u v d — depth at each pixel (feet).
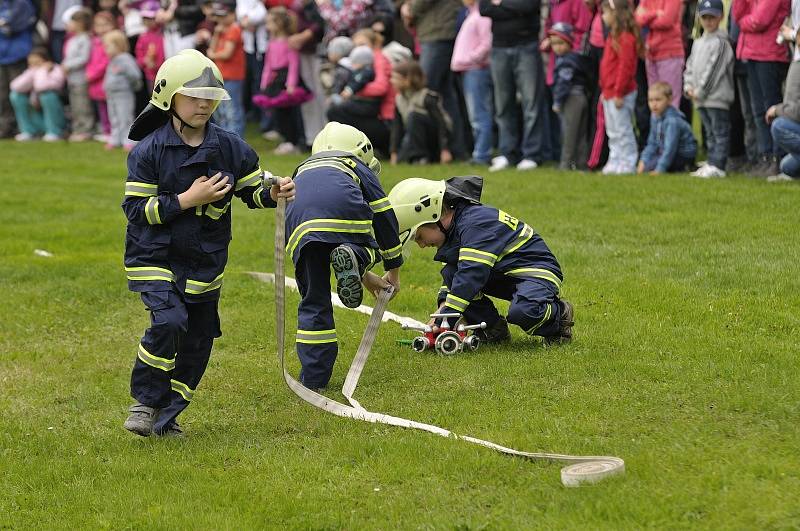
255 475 30.78
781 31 66.18
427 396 36.17
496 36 78.02
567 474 27.86
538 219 61.46
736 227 55.72
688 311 43.21
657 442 30.42
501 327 41.81
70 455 33.78
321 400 35.35
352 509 28.22
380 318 38.81
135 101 109.81
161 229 32.60
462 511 27.45
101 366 42.78
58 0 114.73
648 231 56.90
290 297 50.39
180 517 28.35
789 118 63.52
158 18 102.63
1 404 38.96
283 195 33.37
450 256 40.45
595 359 38.04
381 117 86.69
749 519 25.58
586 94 75.87
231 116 94.79
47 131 113.29
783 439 30.04
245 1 101.09
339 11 90.53
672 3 71.10
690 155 71.82
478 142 82.48
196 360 34.37
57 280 55.47
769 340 38.99
